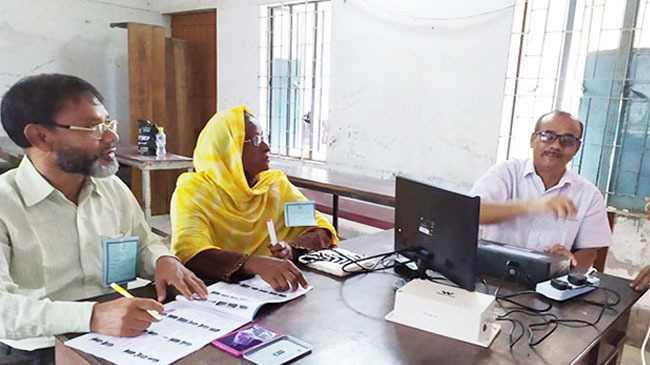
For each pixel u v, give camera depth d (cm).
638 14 246
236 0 452
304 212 190
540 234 195
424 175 337
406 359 101
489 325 112
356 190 273
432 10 315
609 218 216
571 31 268
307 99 417
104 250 134
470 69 304
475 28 298
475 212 119
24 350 129
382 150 358
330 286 141
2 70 456
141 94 450
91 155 129
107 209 146
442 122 322
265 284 139
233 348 102
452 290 120
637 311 256
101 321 106
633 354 247
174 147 504
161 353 100
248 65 453
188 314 118
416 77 331
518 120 292
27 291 127
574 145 187
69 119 124
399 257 165
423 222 140
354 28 361
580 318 125
